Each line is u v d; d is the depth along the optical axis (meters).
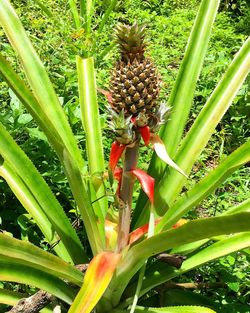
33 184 0.83
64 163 0.72
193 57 0.90
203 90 1.77
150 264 0.90
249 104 1.75
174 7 2.86
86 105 0.94
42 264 0.71
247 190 1.41
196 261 0.82
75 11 2.11
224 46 2.28
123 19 2.38
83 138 1.33
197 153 0.86
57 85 1.54
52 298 0.81
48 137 0.70
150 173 0.91
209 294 1.01
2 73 0.68
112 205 0.89
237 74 0.85
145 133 0.72
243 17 2.84
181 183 0.87
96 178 0.86
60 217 0.87
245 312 0.92
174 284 0.92
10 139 0.80
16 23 0.85
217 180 0.71
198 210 1.35
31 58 0.87
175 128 0.90
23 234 1.01
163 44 2.21
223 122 1.79
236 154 0.74
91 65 0.96
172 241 0.66
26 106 0.69
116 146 0.73
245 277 1.03
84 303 0.68
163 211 0.88
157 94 0.73
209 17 0.90
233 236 0.80
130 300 0.84
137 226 0.90
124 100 0.71
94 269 0.72
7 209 1.15
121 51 0.72
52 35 1.81
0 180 1.13
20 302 0.80
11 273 0.71
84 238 1.11
